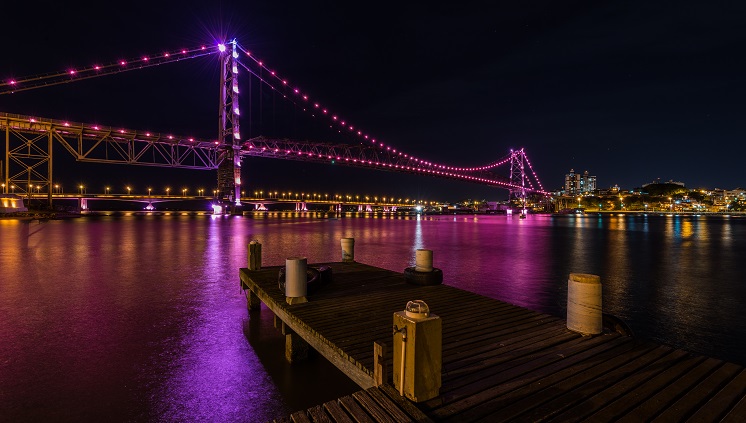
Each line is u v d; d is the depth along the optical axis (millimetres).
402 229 46031
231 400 4664
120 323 7398
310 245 23531
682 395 3424
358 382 4059
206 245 22469
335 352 4547
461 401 3312
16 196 62875
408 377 3307
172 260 16031
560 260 18422
